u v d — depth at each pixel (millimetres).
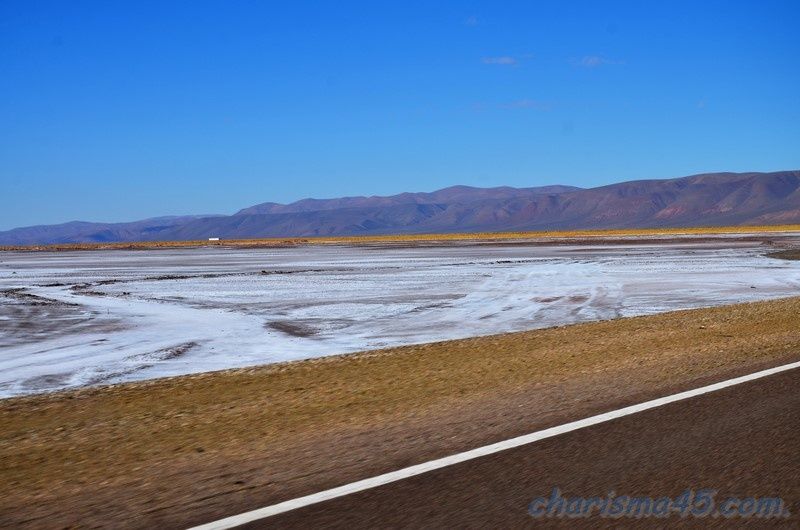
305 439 6977
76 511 5102
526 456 6098
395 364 12188
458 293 33125
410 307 27875
